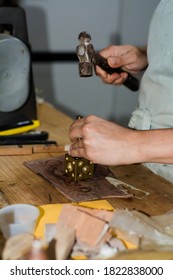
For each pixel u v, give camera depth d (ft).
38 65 6.91
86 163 3.02
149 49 3.46
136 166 3.36
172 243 2.29
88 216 2.32
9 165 3.29
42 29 6.78
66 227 2.27
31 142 3.65
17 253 2.13
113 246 2.25
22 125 3.90
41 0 6.63
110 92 7.43
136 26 7.17
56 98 7.17
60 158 3.43
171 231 2.42
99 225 2.27
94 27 7.01
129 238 2.32
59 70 7.03
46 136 3.83
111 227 2.35
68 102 7.26
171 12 3.27
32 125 3.96
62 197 2.80
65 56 6.98
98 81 7.28
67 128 4.17
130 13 7.07
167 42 3.26
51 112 4.68
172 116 3.24
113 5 6.96
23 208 2.41
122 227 2.34
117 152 2.65
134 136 2.67
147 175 3.21
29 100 3.98
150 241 2.29
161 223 2.49
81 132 2.83
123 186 2.99
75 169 2.98
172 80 3.22
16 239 2.16
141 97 3.55
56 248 2.14
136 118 3.54
